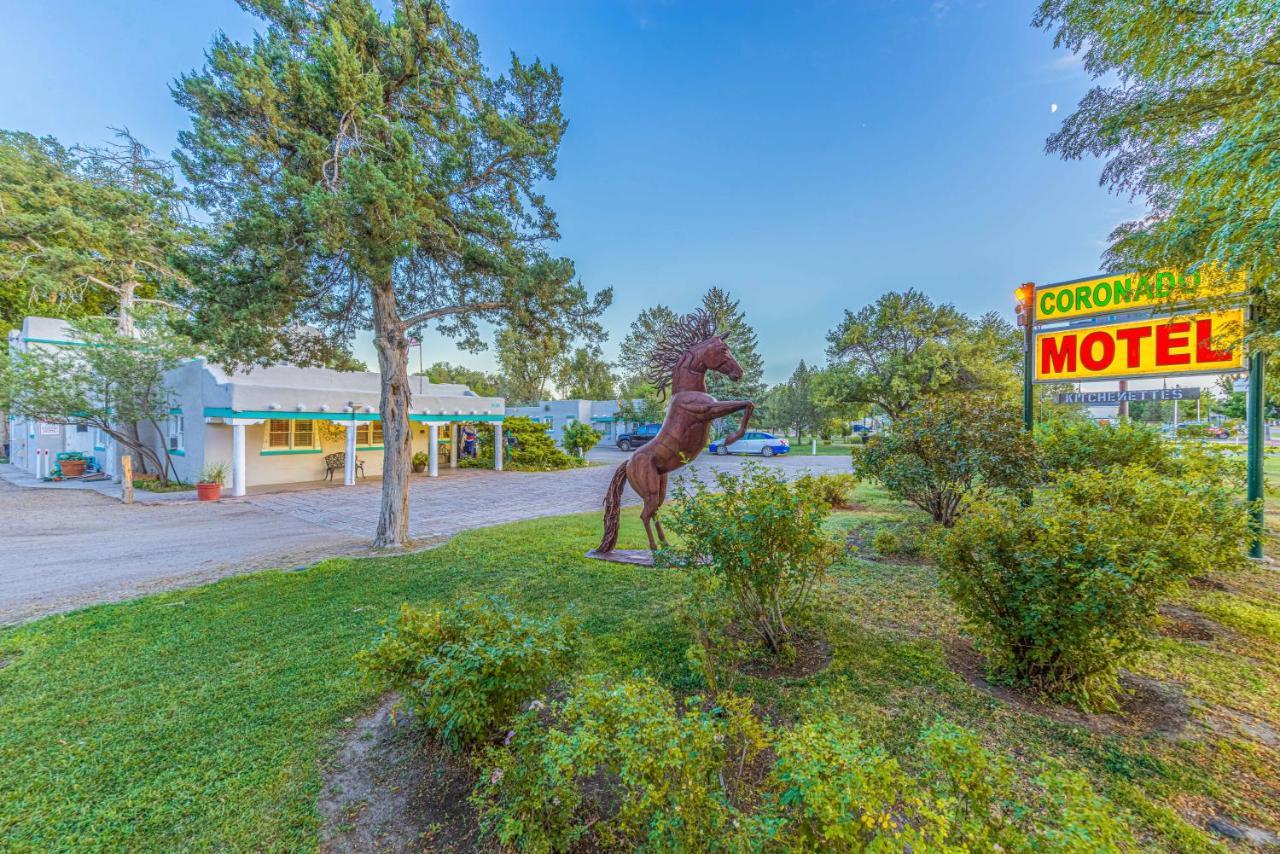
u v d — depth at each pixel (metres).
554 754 1.60
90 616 4.18
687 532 3.37
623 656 3.32
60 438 17.02
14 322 20.58
